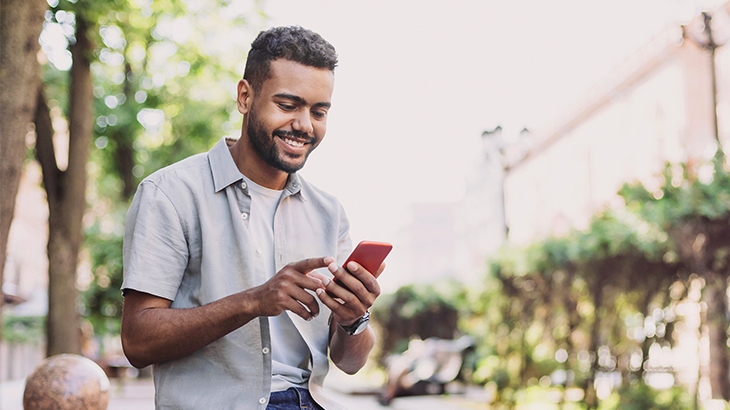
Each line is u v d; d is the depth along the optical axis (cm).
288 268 206
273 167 234
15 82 571
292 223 246
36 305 2572
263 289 206
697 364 849
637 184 848
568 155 2573
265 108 227
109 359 2636
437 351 1909
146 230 223
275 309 204
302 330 240
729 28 1239
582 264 917
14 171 572
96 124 1784
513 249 1097
